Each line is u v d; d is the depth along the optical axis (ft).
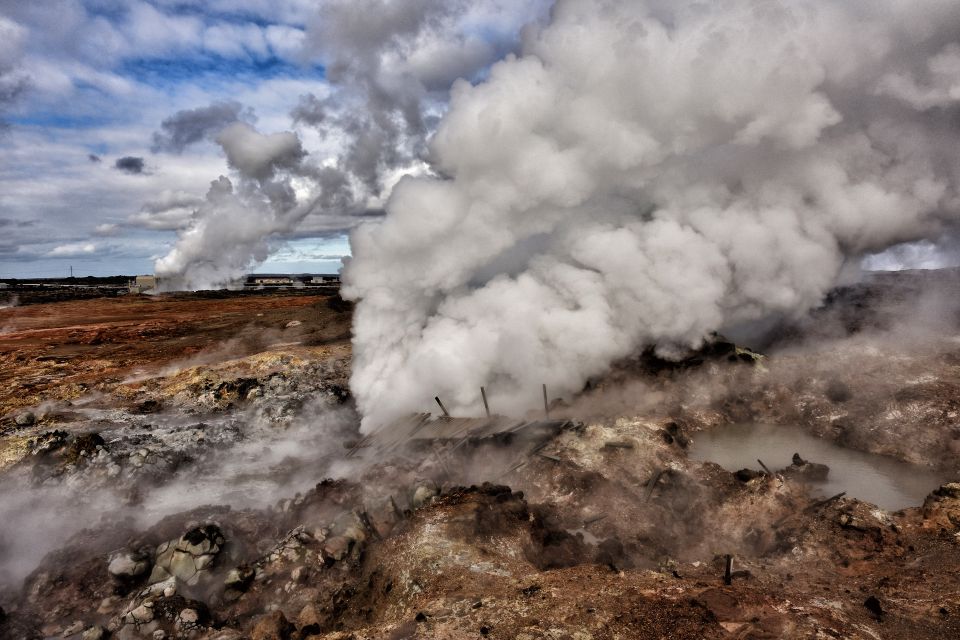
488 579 21.76
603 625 17.20
